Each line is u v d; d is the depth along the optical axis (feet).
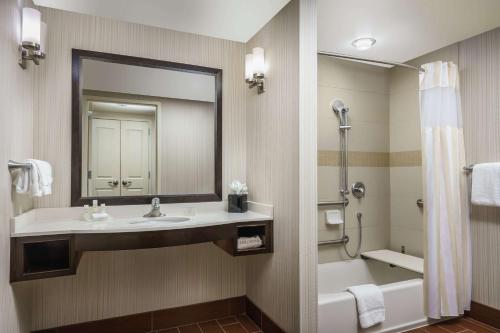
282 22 6.53
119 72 7.04
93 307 6.70
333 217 7.23
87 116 6.70
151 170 7.26
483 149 7.25
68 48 6.57
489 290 7.10
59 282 6.41
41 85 6.31
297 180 5.89
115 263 6.91
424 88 7.62
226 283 8.04
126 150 7.04
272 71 6.95
